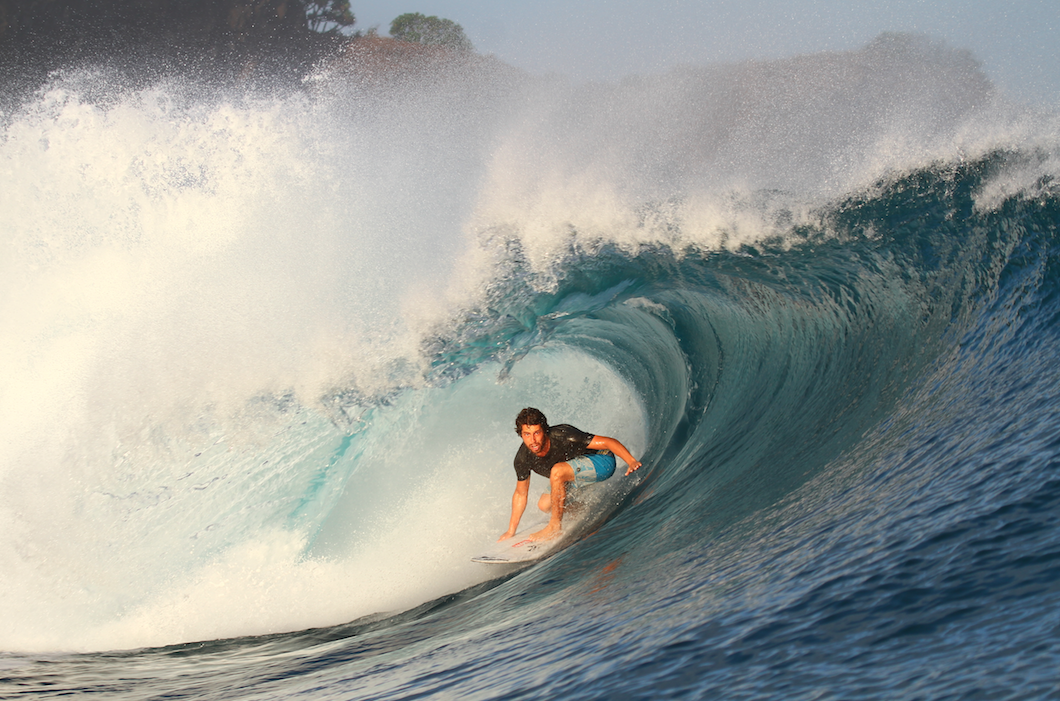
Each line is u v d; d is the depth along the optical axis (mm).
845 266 4801
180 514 5062
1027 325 3340
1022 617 1392
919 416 3039
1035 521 1783
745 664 1604
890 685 1299
